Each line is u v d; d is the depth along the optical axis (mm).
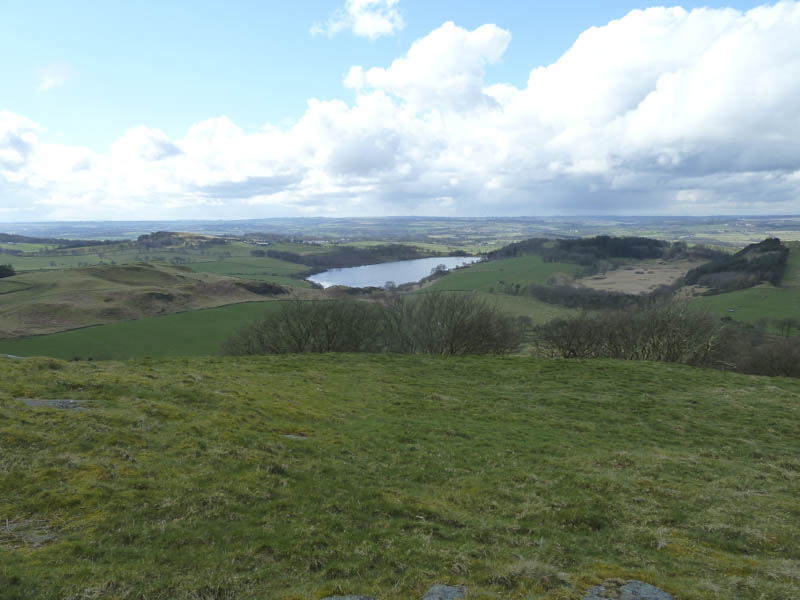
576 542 11633
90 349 81562
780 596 8852
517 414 25609
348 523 11211
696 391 31922
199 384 22125
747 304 111125
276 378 28156
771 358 63656
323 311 58969
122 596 7598
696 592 8594
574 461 18359
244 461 13922
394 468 16047
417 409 25234
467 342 56844
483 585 8602
